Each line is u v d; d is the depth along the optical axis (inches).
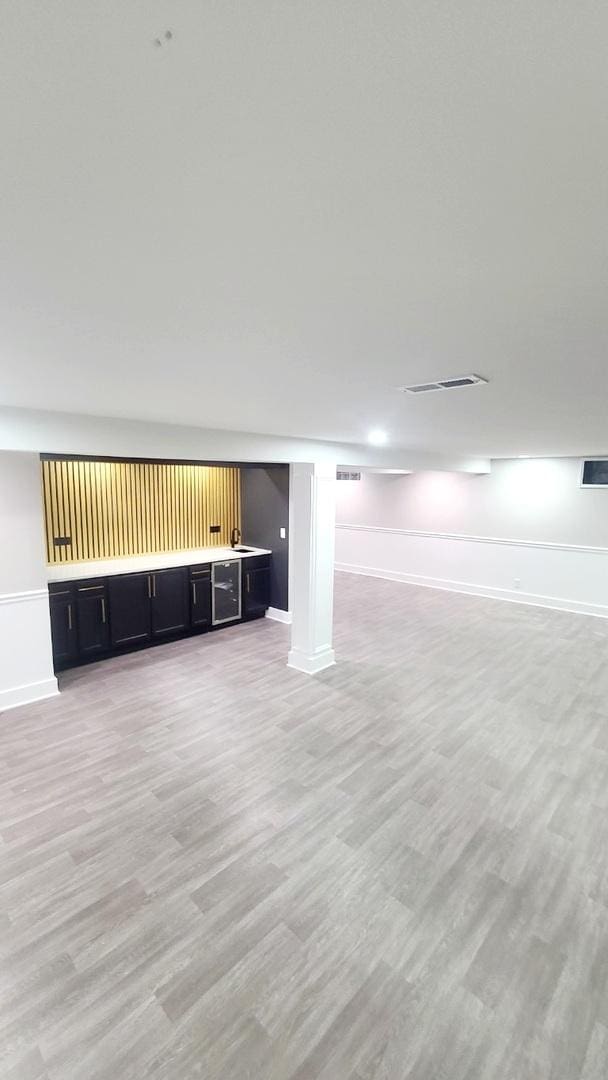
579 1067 61.0
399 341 50.1
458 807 108.1
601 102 17.4
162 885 87.2
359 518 343.6
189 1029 65.0
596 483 245.0
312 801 109.4
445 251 30.5
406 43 14.9
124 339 49.6
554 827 102.5
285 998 68.9
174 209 25.5
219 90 17.2
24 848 95.2
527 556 271.1
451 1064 61.4
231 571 230.5
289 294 37.5
